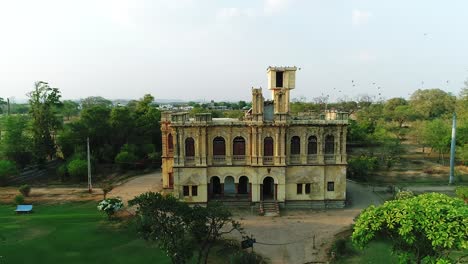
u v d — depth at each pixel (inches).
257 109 2237.9
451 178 2874.0
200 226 1333.7
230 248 1657.2
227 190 2385.6
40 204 2363.4
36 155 3284.9
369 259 1540.4
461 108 4436.5
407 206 941.2
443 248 933.2
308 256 1615.4
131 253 1593.3
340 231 1898.4
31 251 1605.6
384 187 2787.9
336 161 2285.9
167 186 2544.3
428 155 4062.5
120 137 3587.6
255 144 2245.3
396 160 3683.6
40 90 3378.4
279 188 2263.8
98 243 1700.3
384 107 6771.7
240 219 2086.6
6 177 2812.5
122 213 2123.5
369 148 4293.8
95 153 3467.0
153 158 3432.6
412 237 906.7
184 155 2251.5
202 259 1536.7
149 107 3959.2
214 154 2297.0
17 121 3275.1
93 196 2551.7
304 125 2256.4
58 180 3051.2
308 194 2301.9
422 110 5846.5
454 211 888.3
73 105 6806.1
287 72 2265.0
